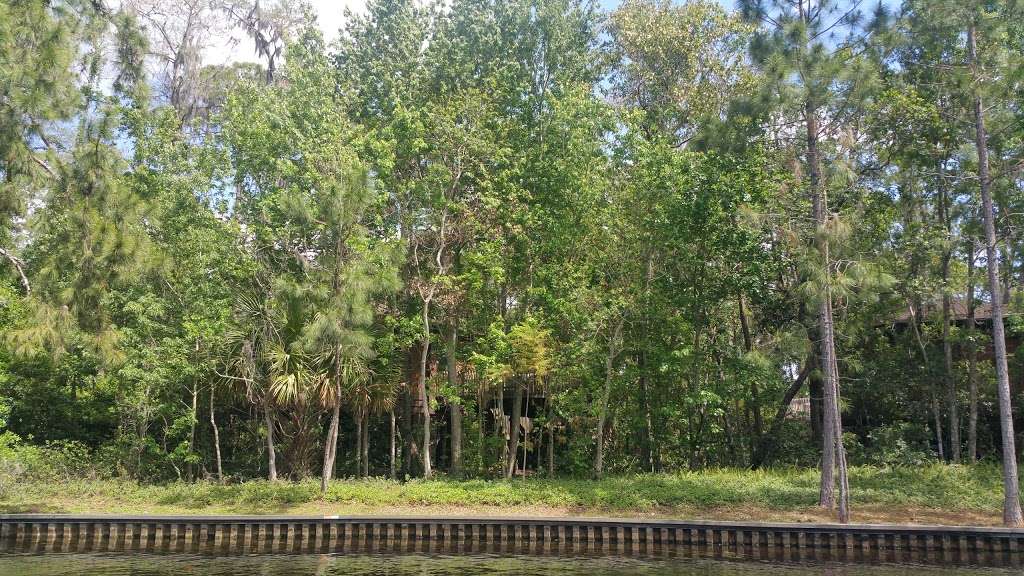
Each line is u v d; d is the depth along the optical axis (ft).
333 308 60.90
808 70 57.72
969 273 74.64
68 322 53.52
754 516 61.77
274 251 78.23
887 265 70.54
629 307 75.72
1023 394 80.79
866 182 77.10
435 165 77.66
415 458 85.56
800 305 80.74
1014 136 65.36
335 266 64.08
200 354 73.87
